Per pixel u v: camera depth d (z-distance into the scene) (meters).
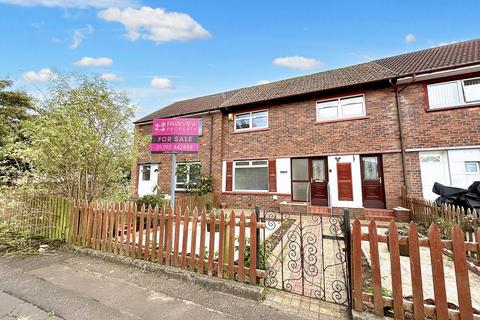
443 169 7.57
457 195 5.80
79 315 2.51
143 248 4.00
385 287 3.11
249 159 11.12
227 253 3.33
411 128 8.07
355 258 2.52
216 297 2.92
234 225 3.25
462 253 2.13
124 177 6.70
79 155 5.12
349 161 8.95
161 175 13.41
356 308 2.46
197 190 11.34
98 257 4.21
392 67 9.73
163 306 2.71
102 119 5.55
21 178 5.31
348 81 9.62
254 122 11.44
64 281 3.35
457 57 8.37
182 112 14.00
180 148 6.23
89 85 5.53
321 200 9.44
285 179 10.13
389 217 7.62
